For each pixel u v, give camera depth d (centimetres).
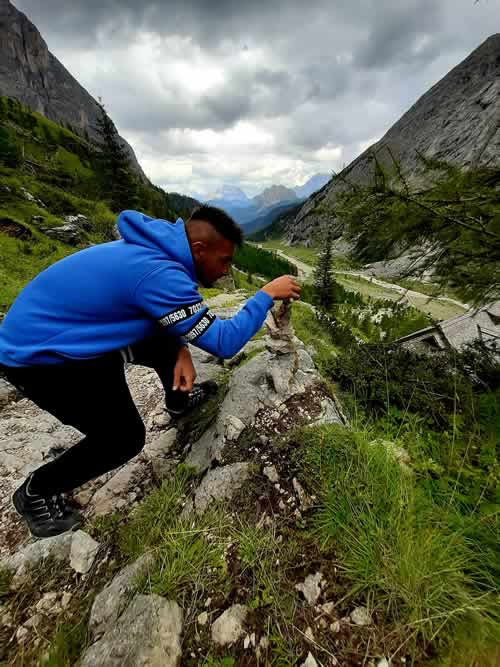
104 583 161
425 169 256
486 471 192
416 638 116
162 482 211
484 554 134
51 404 161
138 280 140
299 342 347
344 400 302
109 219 3912
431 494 169
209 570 143
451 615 118
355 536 145
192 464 216
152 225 156
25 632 150
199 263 165
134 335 155
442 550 135
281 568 140
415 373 333
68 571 174
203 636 124
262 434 206
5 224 2194
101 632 133
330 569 138
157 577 142
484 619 115
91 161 7862
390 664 111
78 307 143
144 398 365
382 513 151
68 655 134
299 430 200
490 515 143
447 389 301
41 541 191
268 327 252
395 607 124
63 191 4925
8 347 147
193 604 133
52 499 193
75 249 2586
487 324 974
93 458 174
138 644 117
